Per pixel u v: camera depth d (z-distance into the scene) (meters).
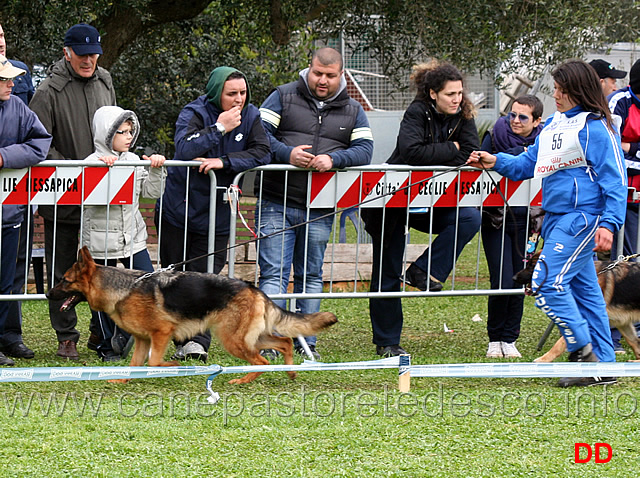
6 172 9.09
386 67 18.55
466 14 16.27
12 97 9.13
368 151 10.09
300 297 9.77
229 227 10.00
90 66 9.73
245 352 8.52
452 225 10.23
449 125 10.05
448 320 13.70
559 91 8.38
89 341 10.38
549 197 8.59
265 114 10.02
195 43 21.69
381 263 10.05
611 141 8.21
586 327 8.62
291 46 21.98
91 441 6.63
